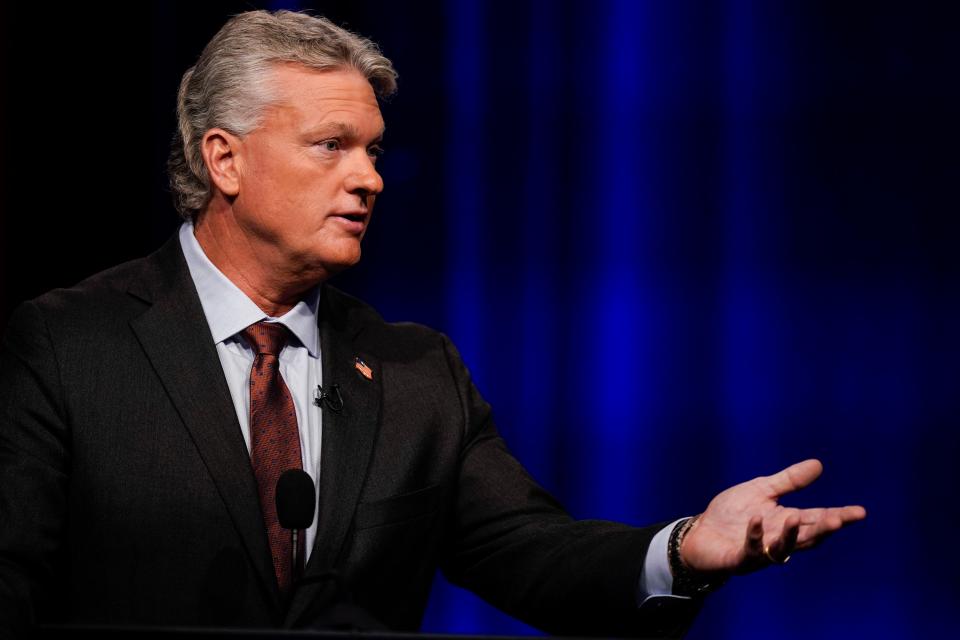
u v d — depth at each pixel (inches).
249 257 289.3
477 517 303.1
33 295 542.0
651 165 694.5
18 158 542.3
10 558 256.2
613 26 689.0
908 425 694.5
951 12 683.4
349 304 319.9
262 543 267.1
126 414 270.7
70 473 269.1
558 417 693.3
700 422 695.7
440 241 678.5
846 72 691.4
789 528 233.1
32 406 268.5
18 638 243.9
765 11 692.7
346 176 282.5
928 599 692.1
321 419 289.6
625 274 695.1
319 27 291.3
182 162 303.7
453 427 305.6
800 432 699.4
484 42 679.1
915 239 691.4
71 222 548.7
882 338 695.7
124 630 198.2
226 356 287.9
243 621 263.1
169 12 568.7
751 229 697.6
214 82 288.7
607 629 276.5
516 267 687.1
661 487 693.3
